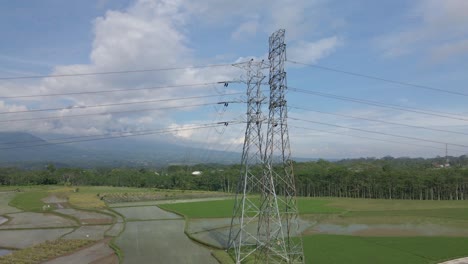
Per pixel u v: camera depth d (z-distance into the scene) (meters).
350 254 61.75
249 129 57.41
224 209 121.75
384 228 88.00
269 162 55.06
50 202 142.00
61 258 61.62
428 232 82.44
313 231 84.56
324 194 194.12
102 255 63.50
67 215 110.25
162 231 85.00
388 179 171.38
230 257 58.84
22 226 92.56
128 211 119.88
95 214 112.56
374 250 64.44
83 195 167.75
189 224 93.19
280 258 58.03
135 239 76.00
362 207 130.50
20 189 196.00
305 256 60.56
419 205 135.75
